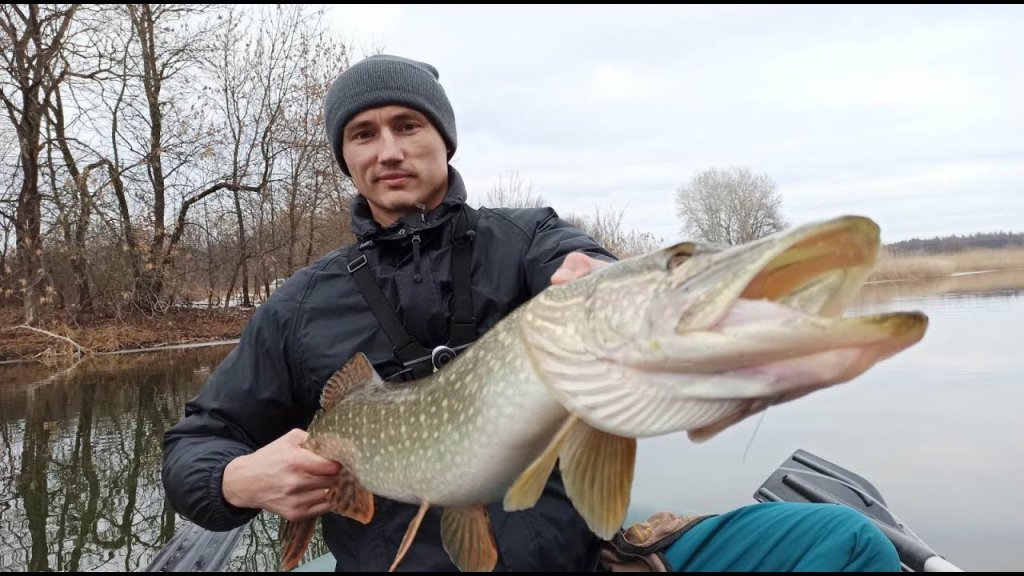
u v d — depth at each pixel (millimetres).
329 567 1015
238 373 872
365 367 790
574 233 857
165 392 2803
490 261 844
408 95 893
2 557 1193
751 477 1354
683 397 490
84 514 1412
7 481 1631
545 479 546
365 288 846
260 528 1299
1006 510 1170
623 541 838
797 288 498
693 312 480
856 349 437
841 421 1787
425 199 911
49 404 2588
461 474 621
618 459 557
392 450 692
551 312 559
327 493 757
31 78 4801
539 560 711
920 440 1598
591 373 527
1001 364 2451
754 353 457
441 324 824
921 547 869
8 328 4336
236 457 802
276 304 878
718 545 838
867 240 469
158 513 1420
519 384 573
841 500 1064
